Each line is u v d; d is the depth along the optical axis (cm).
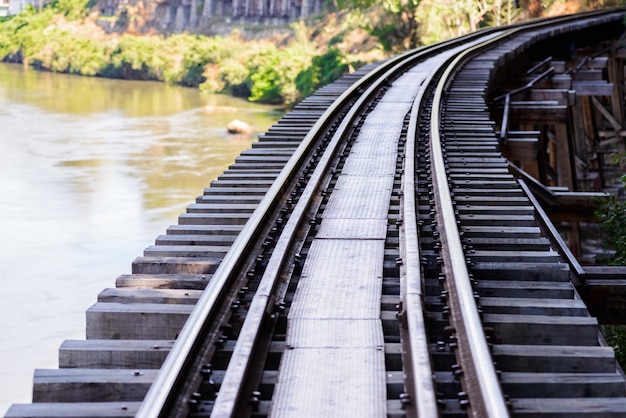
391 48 6381
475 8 5859
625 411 494
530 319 627
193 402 501
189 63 8931
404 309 609
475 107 1608
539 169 1883
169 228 869
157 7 11350
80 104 7106
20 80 9281
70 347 580
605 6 5719
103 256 2814
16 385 1786
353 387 529
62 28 11400
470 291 601
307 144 1145
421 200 959
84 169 4288
